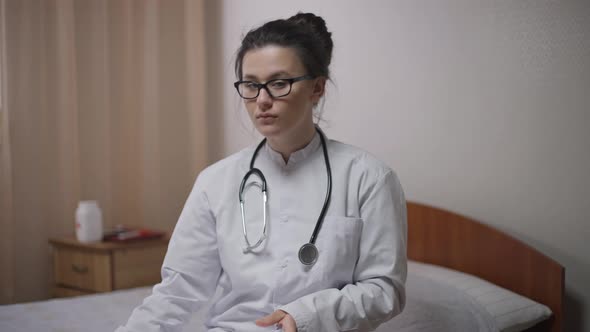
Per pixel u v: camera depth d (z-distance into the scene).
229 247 1.24
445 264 2.14
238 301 1.25
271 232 1.23
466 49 2.11
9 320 1.76
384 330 1.55
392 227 1.18
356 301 1.09
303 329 1.05
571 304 1.86
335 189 1.22
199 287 1.26
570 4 1.83
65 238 2.83
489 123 2.05
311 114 1.27
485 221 2.08
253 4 2.98
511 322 1.69
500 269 1.96
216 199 1.29
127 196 3.22
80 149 3.04
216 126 3.28
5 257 2.81
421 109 2.26
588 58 1.79
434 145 2.22
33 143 2.89
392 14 2.34
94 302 2.00
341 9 2.54
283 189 1.27
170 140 3.29
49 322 1.75
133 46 3.19
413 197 2.31
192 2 3.28
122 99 3.17
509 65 1.99
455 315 1.63
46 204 2.96
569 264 1.86
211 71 3.29
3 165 2.80
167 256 1.28
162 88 3.26
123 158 3.20
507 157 2.01
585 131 1.81
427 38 2.23
